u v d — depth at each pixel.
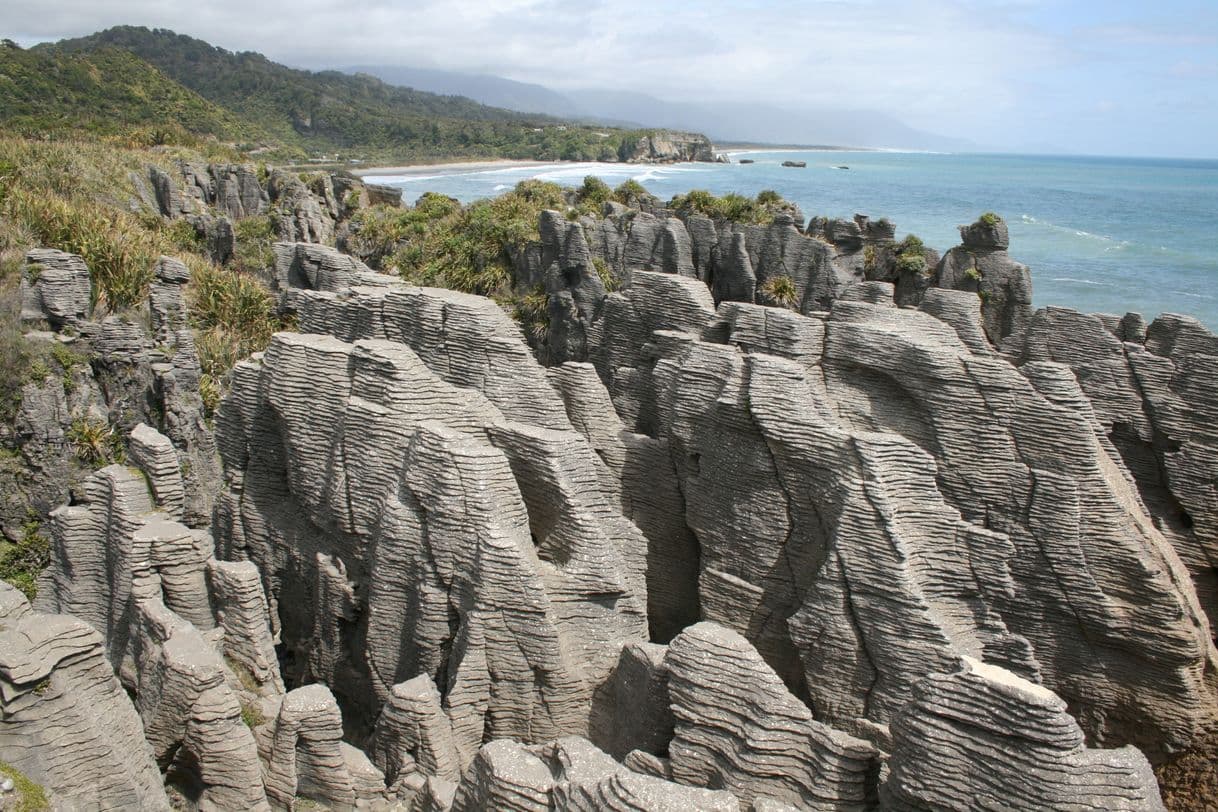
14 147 62.47
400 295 24.61
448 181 169.50
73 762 14.04
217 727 16.47
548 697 19.03
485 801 15.00
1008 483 21.67
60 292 31.47
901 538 18.62
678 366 23.25
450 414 21.62
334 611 22.02
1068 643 21.67
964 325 28.78
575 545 20.00
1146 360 27.22
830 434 19.81
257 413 23.84
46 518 29.98
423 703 18.19
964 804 12.89
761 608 21.16
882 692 18.45
